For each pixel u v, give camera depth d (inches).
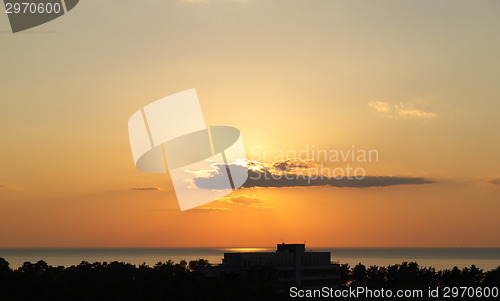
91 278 7313.0
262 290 6683.1
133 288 6815.9
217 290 6619.1
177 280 6953.7
